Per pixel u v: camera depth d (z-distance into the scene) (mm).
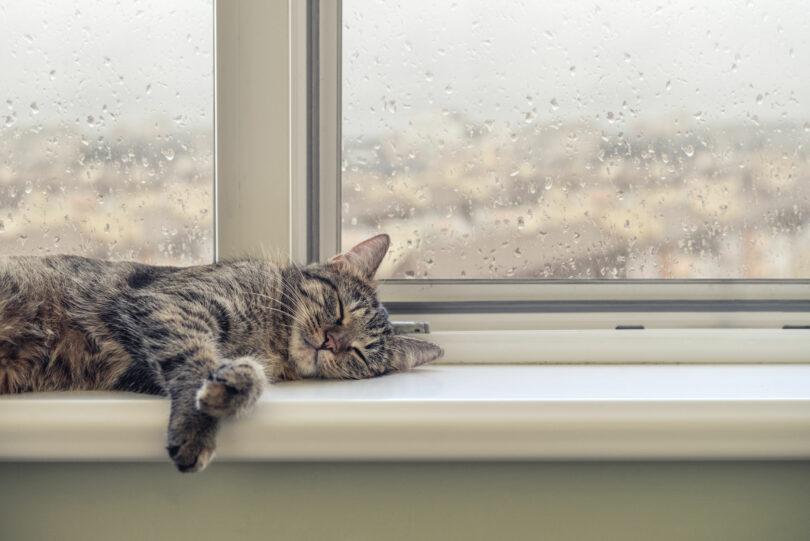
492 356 1410
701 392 1020
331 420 914
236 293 1211
